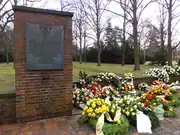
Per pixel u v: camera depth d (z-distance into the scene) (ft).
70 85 9.81
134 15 36.17
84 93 11.82
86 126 8.44
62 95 9.62
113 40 77.87
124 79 17.30
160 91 12.88
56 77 9.31
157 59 67.31
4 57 75.82
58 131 7.85
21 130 7.90
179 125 8.77
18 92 8.46
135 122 8.54
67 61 9.54
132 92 14.76
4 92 8.89
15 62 8.23
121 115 8.54
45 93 9.11
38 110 9.03
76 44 82.38
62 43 9.21
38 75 8.80
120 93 14.69
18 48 8.20
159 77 19.43
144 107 9.22
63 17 9.12
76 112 10.55
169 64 28.50
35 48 8.54
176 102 12.21
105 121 8.30
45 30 8.65
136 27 37.40
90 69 42.60
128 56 76.43
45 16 8.61
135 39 39.29
